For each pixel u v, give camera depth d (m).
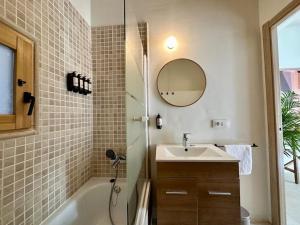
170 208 1.45
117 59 1.94
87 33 1.89
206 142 1.98
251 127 1.94
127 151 0.95
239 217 1.40
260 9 1.92
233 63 1.96
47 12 1.24
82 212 1.56
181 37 2.02
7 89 0.92
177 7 2.02
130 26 1.12
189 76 2.00
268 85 1.80
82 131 1.74
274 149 1.75
